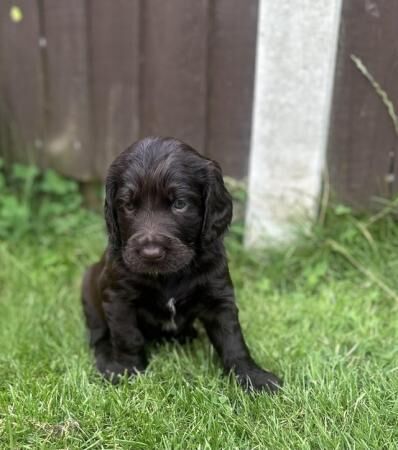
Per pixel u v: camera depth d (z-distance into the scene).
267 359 0.83
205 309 0.81
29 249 1.09
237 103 1.03
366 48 0.96
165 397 0.76
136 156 0.76
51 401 0.75
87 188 1.16
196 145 1.07
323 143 1.00
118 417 0.73
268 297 0.97
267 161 1.01
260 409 0.74
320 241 1.01
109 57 1.06
